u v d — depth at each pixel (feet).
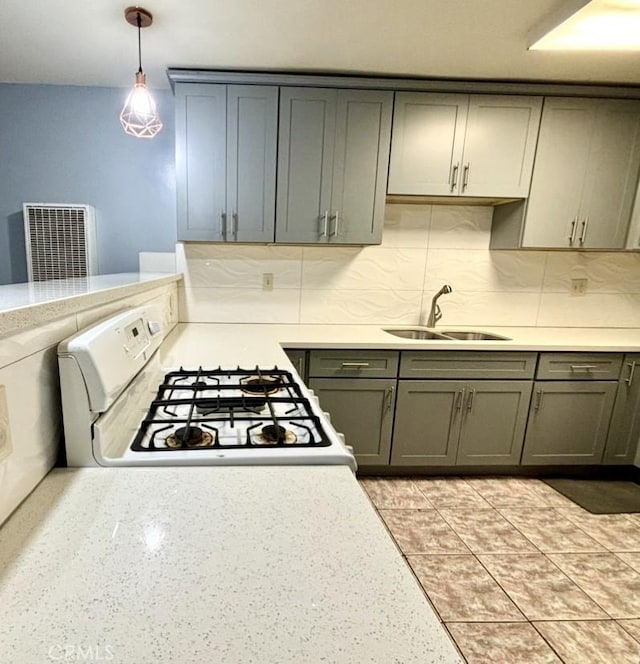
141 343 3.48
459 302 8.64
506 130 7.07
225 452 2.72
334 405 7.16
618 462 7.88
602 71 6.49
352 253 8.29
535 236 7.42
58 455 2.56
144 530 2.01
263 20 5.22
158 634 1.45
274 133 6.84
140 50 5.77
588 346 7.32
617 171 7.30
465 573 5.39
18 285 3.43
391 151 7.02
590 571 5.50
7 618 1.49
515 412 7.52
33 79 7.20
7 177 7.61
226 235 7.06
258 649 1.41
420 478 7.73
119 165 7.77
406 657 1.40
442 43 5.74
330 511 2.23
